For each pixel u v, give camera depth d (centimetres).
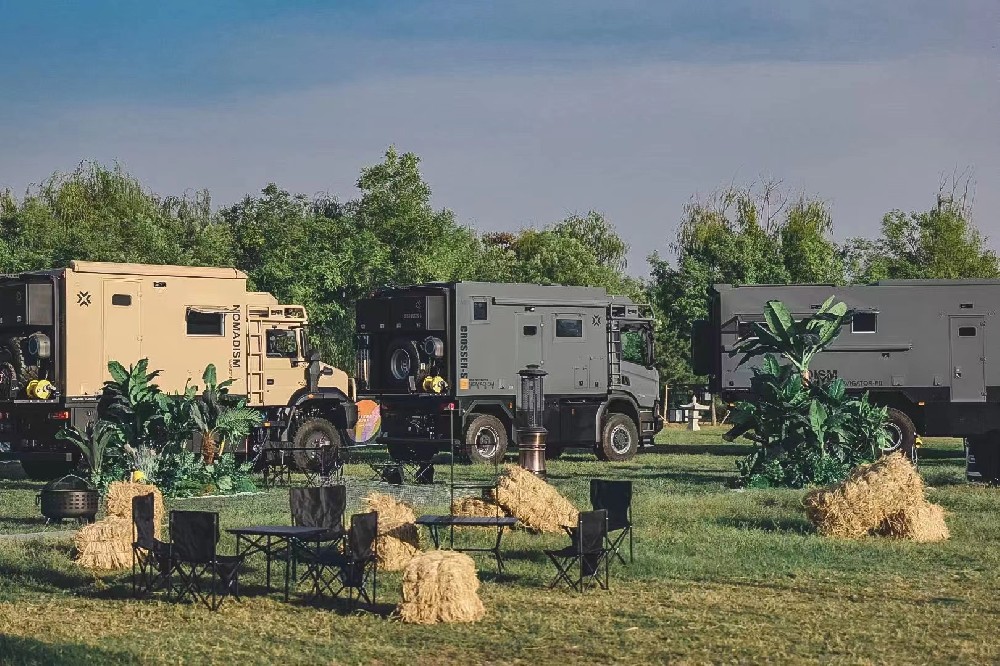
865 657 1198
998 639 1262
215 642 1280
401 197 4784
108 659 1198
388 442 3291
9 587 1563
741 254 5681
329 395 3250
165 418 2498
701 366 3534
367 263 4528
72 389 2834
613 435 3506
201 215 5794
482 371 3288
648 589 1527
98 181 5534
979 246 6106
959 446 4084
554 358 3428
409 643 1273
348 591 1514
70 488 2111
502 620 1360
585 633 1303
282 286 4503
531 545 1819
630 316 3606
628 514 1688
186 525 1432
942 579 1577
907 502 1880
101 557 1683
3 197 5494
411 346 3256
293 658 1214
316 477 2883
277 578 1609
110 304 2900
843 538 1880
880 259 6031
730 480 2752
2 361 2862
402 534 1648
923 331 3394
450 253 4838
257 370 3123
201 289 3044
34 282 2828
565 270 5788
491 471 3020
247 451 3056
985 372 3391
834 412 2638
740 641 1259
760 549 1791
